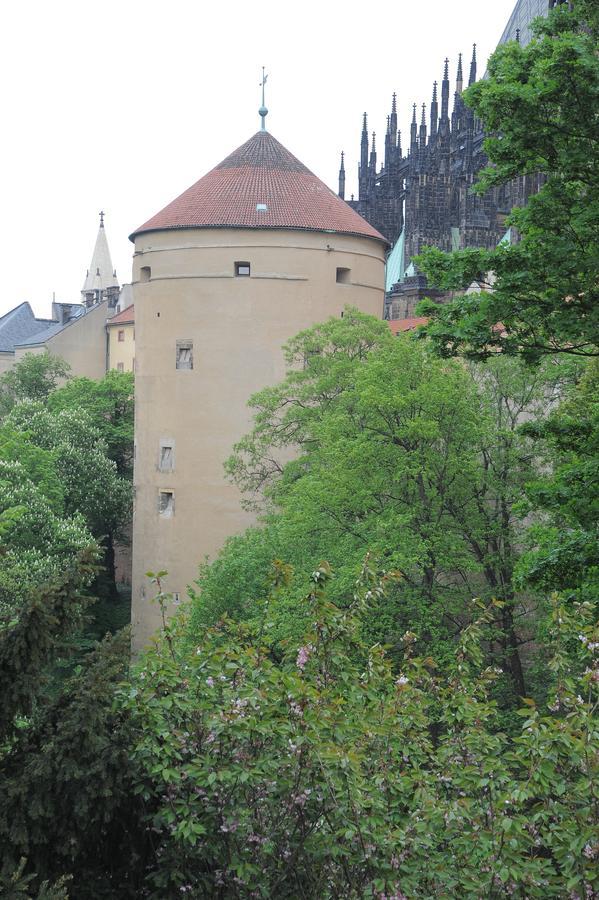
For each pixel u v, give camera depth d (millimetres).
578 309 19094
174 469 54938
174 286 54750
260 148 58125
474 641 13672
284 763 11531
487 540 36406
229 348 54062
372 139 126312
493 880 10789
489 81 19109
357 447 34344
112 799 11438
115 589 73938
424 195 104938
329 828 11594
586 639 12156
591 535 19422
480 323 19328
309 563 33812
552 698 12180
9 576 40281
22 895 10172
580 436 21062
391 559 31328
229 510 53812
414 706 12594
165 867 11641
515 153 19234
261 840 11352
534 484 20547
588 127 18312
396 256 115750
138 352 57156
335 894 11516
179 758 11477
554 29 20031
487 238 100062
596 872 10508
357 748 12086
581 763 11180
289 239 54031
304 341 46719
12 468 54125
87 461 67688
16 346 111688
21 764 11445
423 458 34875
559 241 18625
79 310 125750
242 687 12156
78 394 80125
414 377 36156
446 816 11273
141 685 12008
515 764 11828
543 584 19875
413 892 10961
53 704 11805
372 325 45500
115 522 71625
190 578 54438
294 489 36844
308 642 12812
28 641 11062
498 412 39938
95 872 11984
